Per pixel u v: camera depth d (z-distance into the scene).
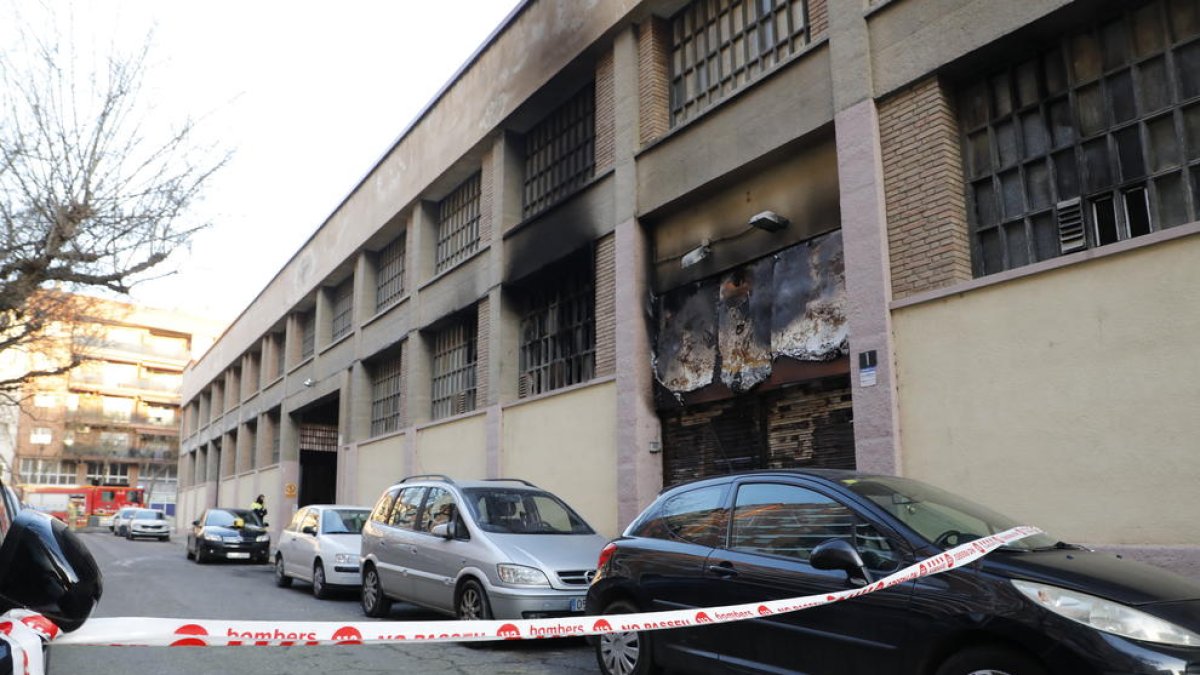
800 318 10.10
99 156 11.32
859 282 9.00
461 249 18.69
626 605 5.94
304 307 27.95
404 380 19.98
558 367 14.75
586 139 14.66
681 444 11.96
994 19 8.16
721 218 11.52
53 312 13.69
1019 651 3.88
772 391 10.59
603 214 13.34
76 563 2.73
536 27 15.27
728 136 11.16
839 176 9.40
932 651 4.15
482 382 16.31
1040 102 8.16
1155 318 6.65
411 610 11.16
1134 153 7.42
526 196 16.34
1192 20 7.19
